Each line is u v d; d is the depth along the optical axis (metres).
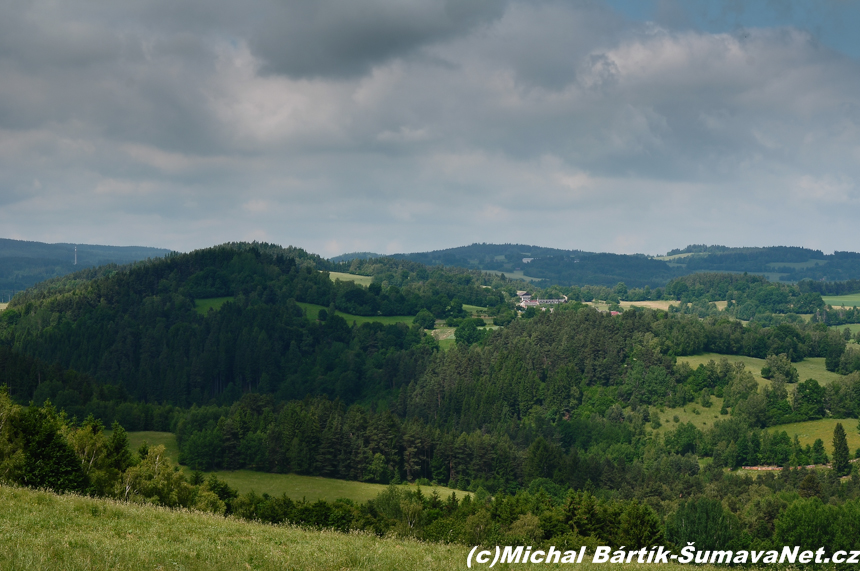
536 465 165.25
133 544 30.17
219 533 37.03
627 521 80.38
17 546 26.39
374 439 166.38
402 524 86.12
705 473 167.75
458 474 170.62
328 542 37.81
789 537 99.81
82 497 43.44
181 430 160.75
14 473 58.03
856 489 139.25
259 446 152.25
